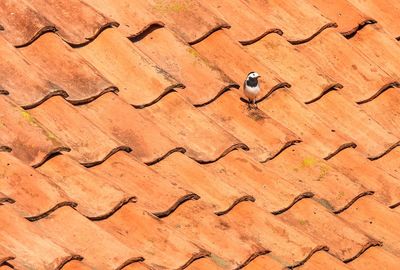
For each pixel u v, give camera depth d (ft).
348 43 98.32
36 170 79.77
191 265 78.18
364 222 87.20
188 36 93.61
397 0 105.09
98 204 79.41
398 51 100.48
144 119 86.33
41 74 85.61
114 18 92.22
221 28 94.58
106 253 76.33
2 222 75.61
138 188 81.61
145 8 93.76
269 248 81.71
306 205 85.92
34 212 77.36
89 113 85.51
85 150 82.64
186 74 90.58
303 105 92.32
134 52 89.71
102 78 87.20
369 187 89.66
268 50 95.66
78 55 87.92
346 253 84.07
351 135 92.99
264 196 85.10
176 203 81.20
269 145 88.53
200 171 84.33
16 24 88.74
